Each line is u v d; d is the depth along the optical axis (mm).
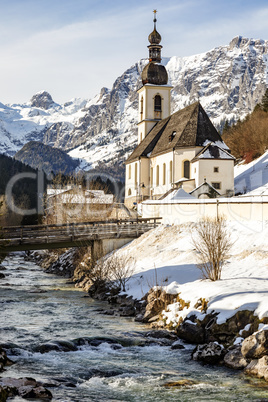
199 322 24047
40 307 33469
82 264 50219
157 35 102562
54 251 70688
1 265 69000
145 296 32375
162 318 27516
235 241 39688
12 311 31781
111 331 26141
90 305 34469
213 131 76688
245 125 119750
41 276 54938
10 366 19906
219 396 17109
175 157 76312
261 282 28062
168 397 17047
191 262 37656
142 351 22656
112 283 38094
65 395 16922
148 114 100750
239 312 22797
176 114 89000
